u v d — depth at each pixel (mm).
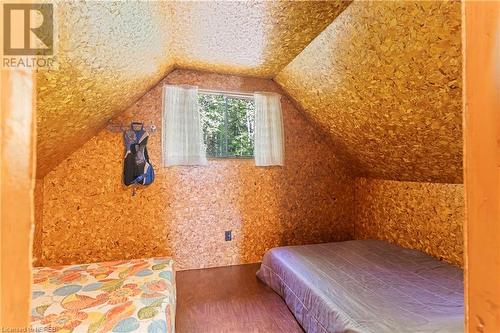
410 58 1772
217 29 2129
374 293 1847
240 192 3328
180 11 1853
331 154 3730
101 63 1668
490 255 369
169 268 2178
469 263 401
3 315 325
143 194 2979
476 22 393
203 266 3186
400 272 2215
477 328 384
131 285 1830
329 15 1913
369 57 1996
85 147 2785
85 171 2789
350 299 1759
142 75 2408
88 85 1757
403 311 1592
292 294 2203
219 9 1853
